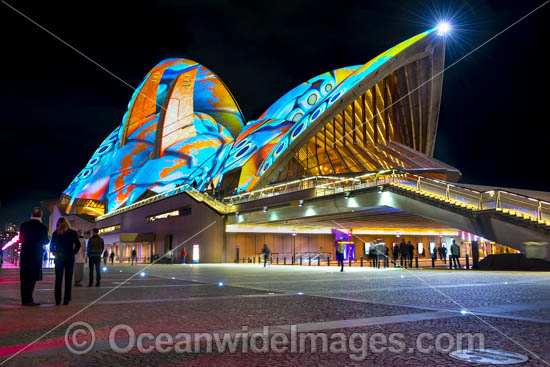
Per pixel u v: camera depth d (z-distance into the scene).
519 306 7.76
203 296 10.16
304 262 45.00
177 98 80.88
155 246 56.50
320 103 43.94
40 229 8.91
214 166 66.19
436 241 48.91
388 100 43.50
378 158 41.59
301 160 46.50
